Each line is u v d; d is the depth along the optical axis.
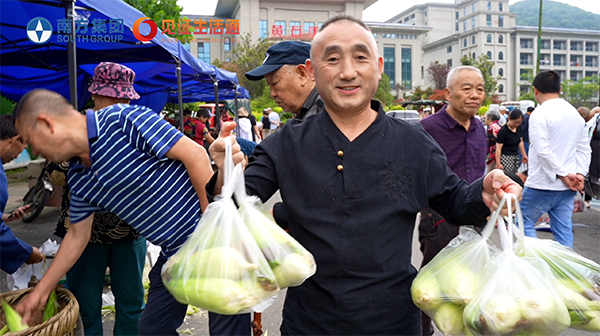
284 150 1.40
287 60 2.37
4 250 2.03
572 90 70.94
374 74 1.33
